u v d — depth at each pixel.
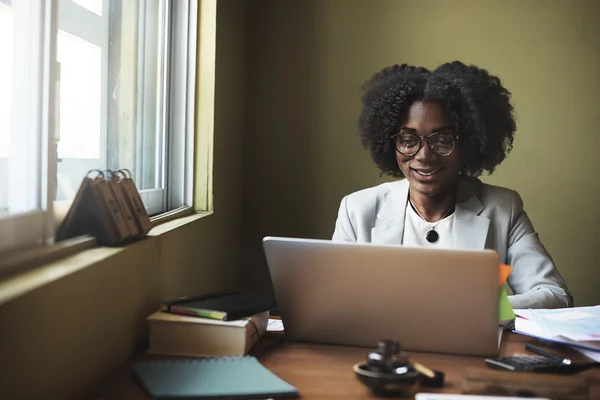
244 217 3.55
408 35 3.46
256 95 3.53
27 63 1.37
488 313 1.45
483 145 2.24
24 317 1.04
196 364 1.38
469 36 3.44
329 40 3.49
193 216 2.41
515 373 1.25
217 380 1.27
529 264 2.12
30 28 1.36
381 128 2.30
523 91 3.43
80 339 1.26
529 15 3.41
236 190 3.29
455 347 1.50
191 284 2.24
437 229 2.18
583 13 3.38
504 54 3.43
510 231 2.18
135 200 1.71
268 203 3.55
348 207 2.32
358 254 1.47
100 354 1.37
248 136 3.54
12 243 1.22
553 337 1.55
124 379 1.32
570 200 3.44
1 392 0.97
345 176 3.51
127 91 2.16
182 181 2.57
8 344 0.99
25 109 1.37
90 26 1.87
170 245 1.95
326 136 3.51
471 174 2.39
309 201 3.53
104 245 1.54
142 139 2.31
